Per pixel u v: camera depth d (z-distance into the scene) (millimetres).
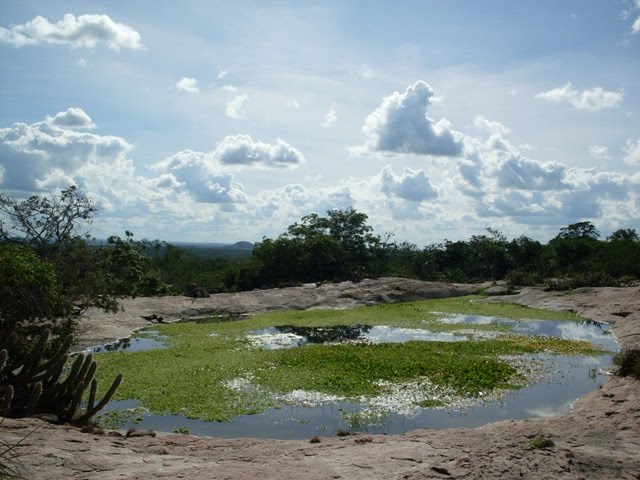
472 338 25031
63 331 14516
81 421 9938
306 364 18109
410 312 35125
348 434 9516
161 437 9367
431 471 5938
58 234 23344
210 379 16047
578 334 26141
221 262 74312
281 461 6824
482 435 8008
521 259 67125
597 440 7512
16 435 7590
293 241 55500
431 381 15836
